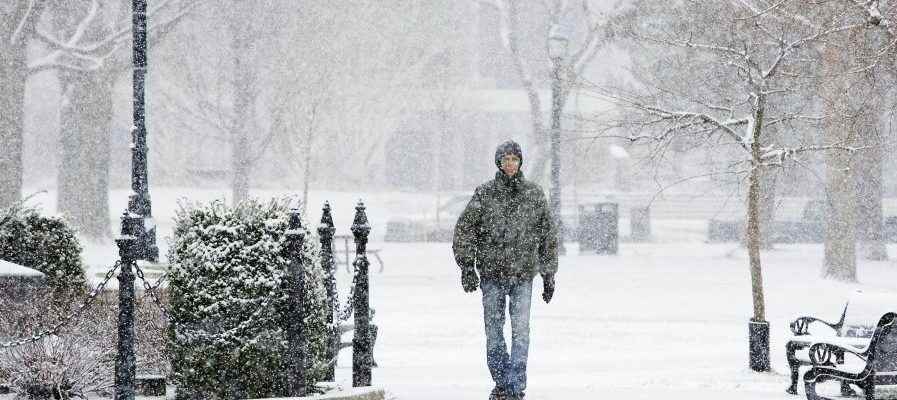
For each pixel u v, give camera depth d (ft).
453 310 188.75
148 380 85.20
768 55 172.35
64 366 81.46
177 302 76.07
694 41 169.89
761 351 112.78
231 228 75.72
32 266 101.50
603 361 127.95
